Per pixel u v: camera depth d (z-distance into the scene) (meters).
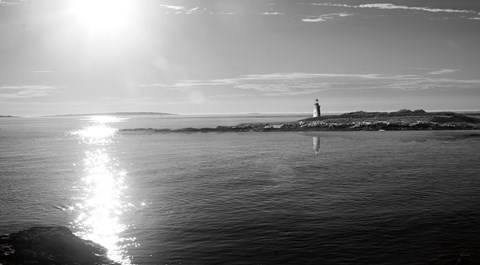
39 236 18.39
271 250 18.11
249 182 34.12
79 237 20.41
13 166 49.50
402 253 17.41
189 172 41.09
